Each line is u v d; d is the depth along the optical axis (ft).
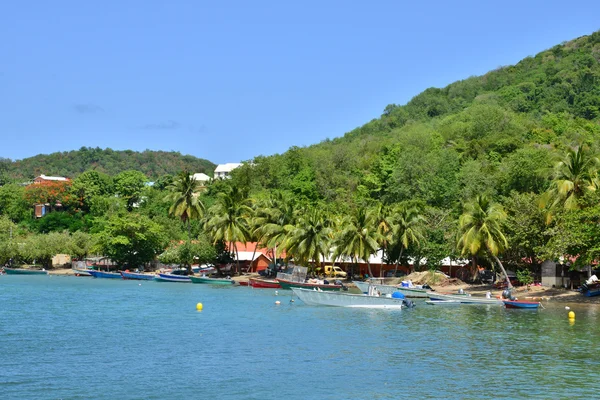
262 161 636.07
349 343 151.53
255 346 147.02
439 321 193.88
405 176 489.26
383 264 393.09
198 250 406.41
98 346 146.30
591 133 601.62
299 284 300.81
